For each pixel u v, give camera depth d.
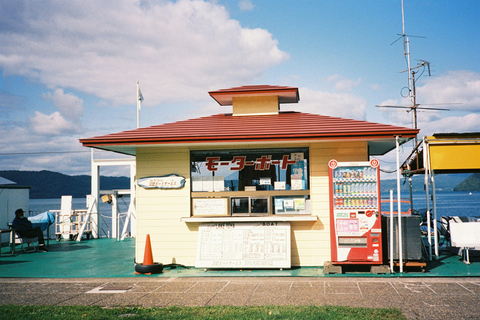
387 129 8.82
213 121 10.65
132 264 10.21
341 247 8.38
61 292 7.28
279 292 6.96
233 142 9.02
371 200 8.42
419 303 6.04
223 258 9.02
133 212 16.77
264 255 8.95
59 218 16.62
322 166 9.34
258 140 8.88
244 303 6.30
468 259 9.10
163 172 9.79
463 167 9.59
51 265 10.18
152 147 9.86
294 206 9.41
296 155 9.54
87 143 9.25
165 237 9.66
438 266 8.92
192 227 9.61
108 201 17.14
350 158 9.29
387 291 6.81
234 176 9.63
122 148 10.12
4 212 15.23
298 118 10.45
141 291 7.27
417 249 8.33
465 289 6.84
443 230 11.30
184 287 7.53
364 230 8.36
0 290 7.48
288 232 9.09
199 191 9.71
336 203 8.49
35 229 12.83
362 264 8.46
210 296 6.80
